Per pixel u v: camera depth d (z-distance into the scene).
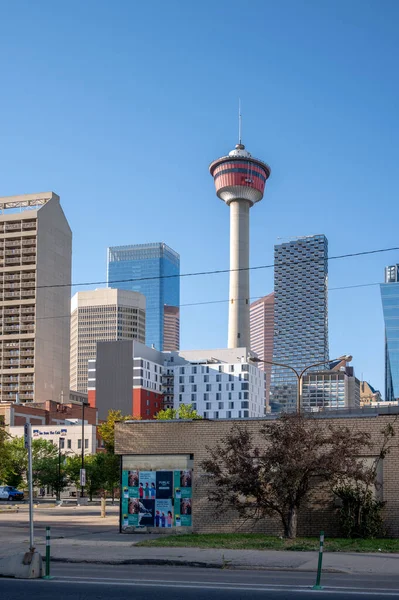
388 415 31.19
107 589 17.22
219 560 22.81
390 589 17.19
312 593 16.48
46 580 18.92
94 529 38.44
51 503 88.75
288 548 25.84
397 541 28.28
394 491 30.47
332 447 30.45
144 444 34.62
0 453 69.12
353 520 30.00
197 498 33.53
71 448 130.75
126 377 194.25
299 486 29.20
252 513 32.47
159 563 22.98
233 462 29.64
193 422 34.12
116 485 96.12
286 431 29.28
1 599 15.73
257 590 17.00
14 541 29.73
